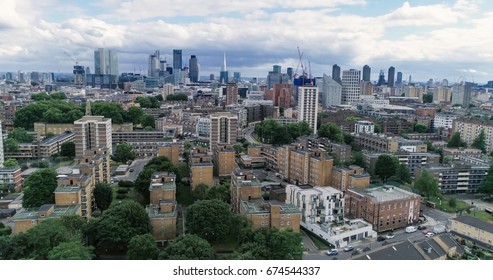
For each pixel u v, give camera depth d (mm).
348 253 186250
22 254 145000
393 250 164625
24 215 177375
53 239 148375
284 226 191250
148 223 177000
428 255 166500
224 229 177000
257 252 147500
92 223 168875
